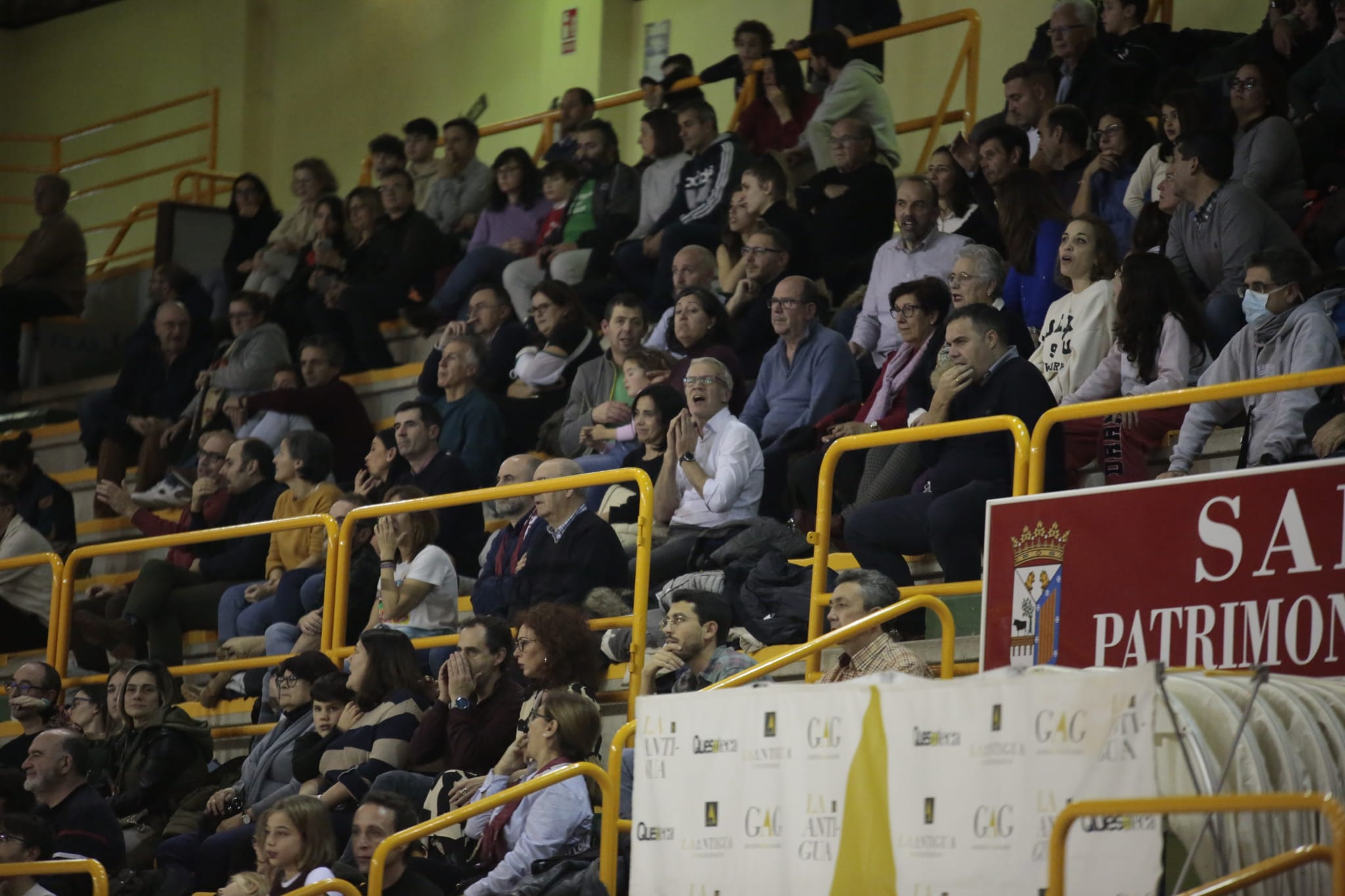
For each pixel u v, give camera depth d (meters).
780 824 7.93
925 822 7.46
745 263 17.67
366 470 18.09
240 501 18.48
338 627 14.98
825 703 7.89
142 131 33.31
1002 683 7.36
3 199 30.19
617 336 17.62
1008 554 9.81
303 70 32.19
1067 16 19.19
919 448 14.05
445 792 12.16
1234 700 7.87
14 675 17.59
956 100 25.09
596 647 12.51
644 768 8.44
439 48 30.64
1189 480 9.26
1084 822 7.05
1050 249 15.19
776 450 15.28
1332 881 7.04
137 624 17.62
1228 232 14.28
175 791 14.39
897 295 14.81
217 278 25.62
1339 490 8.80
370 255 23.09
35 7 35.00
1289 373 11.27
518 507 14.59
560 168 22.38
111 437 23.69
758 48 23.05
